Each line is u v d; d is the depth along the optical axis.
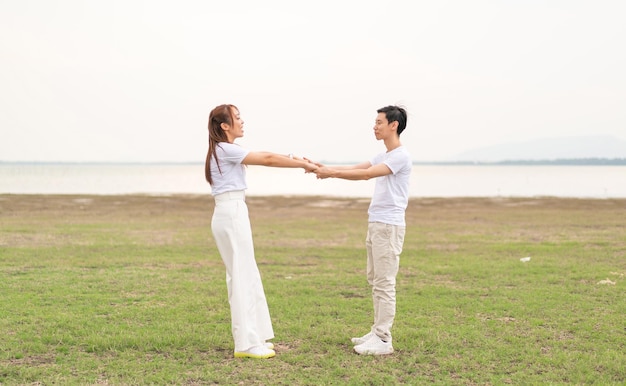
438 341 5.57
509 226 17.92
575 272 9.45
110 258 10.86
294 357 5.06
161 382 4.46
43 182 71.06
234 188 5.12
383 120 5.27
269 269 10.09
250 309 5.12
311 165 5.18
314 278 9.15
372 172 5.06
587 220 19.67
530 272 9.53
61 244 12.73
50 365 4.88
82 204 26.81
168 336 5.65
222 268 9.95
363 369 4.79
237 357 5.10
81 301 7.28
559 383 4.50
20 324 6.14
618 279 8.80
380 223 5.16
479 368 4.86
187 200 31.22
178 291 7.97
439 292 8.00
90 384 4.39
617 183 73.56
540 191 50.91
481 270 9.70
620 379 4.62
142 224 17.83
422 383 4.49
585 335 5.86
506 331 5.98
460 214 22.80
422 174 134.25
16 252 11.33
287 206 27.78
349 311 6.89
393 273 5.21
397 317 6.62
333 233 15.92
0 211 22.11
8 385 4.38
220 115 5.15
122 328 6.03
